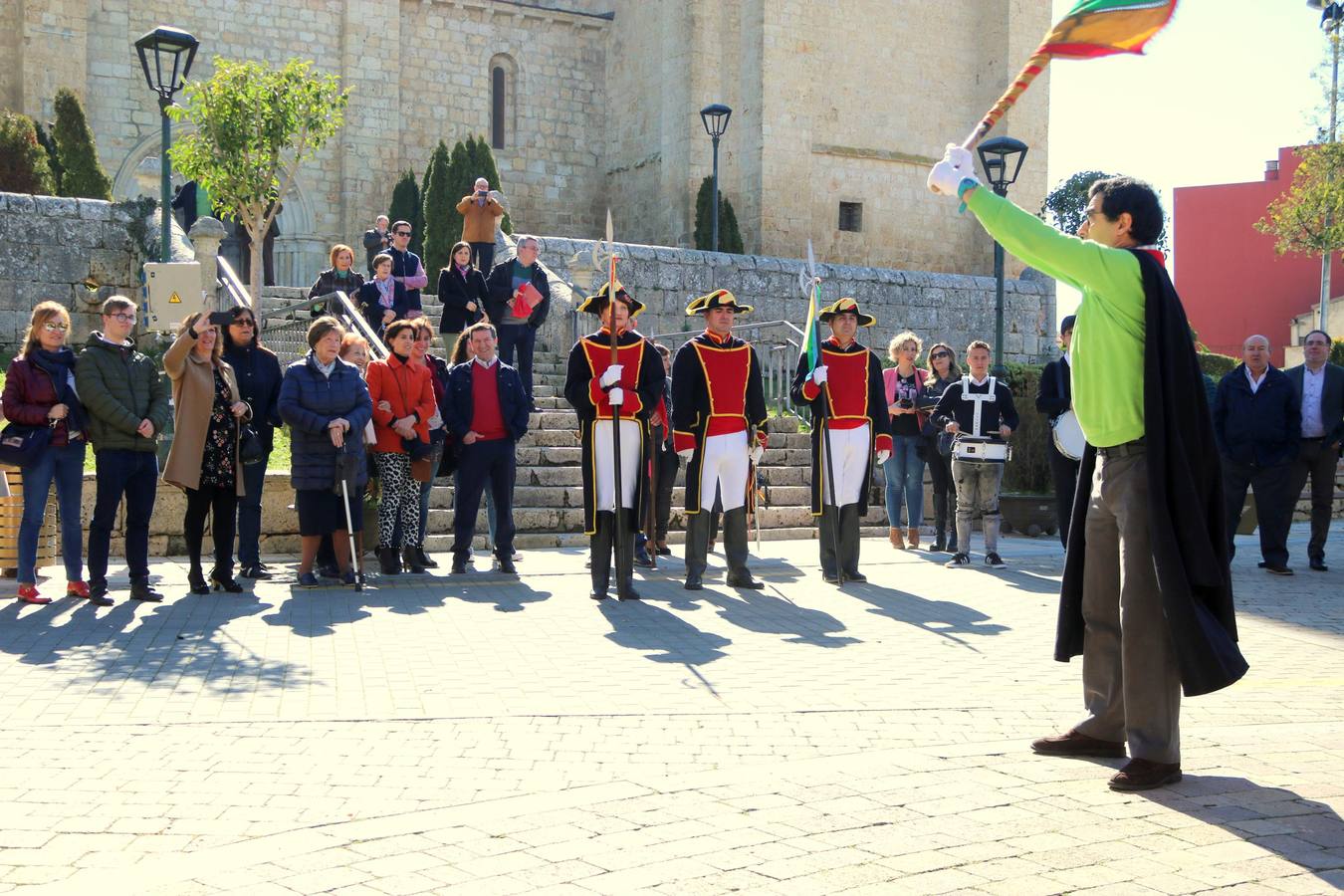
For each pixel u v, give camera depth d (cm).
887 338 2697
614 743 572
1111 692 511
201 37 2914
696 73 3041
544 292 1578
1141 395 492
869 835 411
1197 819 428
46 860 420
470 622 891
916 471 1364
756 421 1085
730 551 1083
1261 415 1211
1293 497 1223
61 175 2417
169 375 980
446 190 2580
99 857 422
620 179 3347
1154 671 474
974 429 1227
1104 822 425
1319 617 958
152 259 1938
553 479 1448
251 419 1056
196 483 969
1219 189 5019
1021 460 1600
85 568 1130
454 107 3244
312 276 3006
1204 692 463
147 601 947
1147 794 458
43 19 2659
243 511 1084
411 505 1119
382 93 3078
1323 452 1230
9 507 1039
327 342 1033
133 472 940
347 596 997
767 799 452
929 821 425
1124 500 493
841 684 704
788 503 1559
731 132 3067
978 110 3372
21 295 1861
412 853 404
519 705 646
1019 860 387
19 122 2286
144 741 572
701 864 386
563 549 1341
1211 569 477
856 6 3212
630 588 1009
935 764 504
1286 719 615
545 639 832
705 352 1070
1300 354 4603
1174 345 486
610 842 408
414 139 3197
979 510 1246
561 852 400
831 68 3178
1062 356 1191
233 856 406
